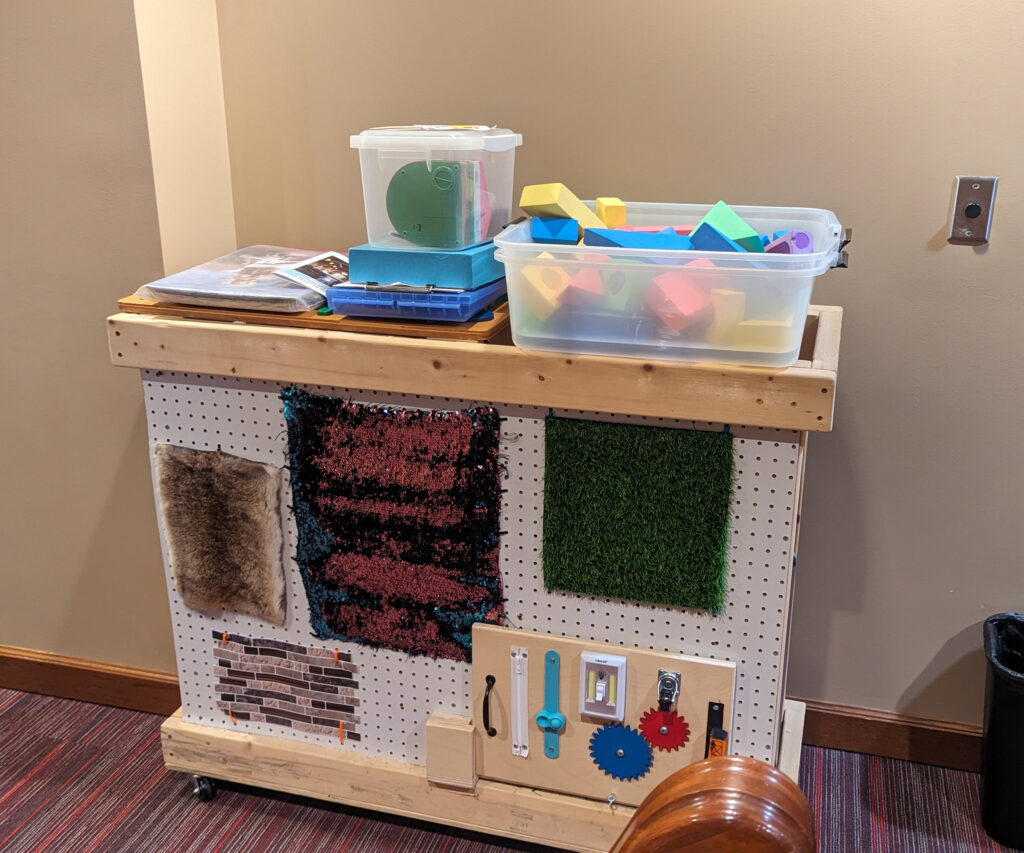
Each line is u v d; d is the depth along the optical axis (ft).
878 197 5.58
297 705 5.93
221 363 5.16
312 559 5.48
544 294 4.54
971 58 5.22
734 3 5.40
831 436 6.11
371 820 6.16
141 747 6.91
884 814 6.18
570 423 4.73
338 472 5.24
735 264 4.25
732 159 5.71
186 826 6.12
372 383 4.95
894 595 6.35
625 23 5.58
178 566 5.73
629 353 4.57
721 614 4.91
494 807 5.59
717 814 1.91
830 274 5.79
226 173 6.44
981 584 6.17
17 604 7.34
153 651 7.20
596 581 4.98
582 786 5.40
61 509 6.93
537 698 5.29
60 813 6.25
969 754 6.50
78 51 5.61
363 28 5.93
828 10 5.31
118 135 5.74
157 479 5.58
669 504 4.73
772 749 5.09
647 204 5.58
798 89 5.48
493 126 5.96
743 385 4.38
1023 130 5.28
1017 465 5.87
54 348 6.43
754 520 4.70
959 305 5.67
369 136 4.93
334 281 5.37
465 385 4.80
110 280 6.12
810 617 6.55
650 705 5.08
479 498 5.07
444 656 5.49
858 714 6.64
